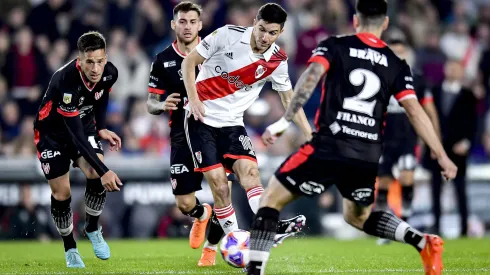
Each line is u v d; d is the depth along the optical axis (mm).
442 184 47344
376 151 20203
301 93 19906
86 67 25016
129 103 58438
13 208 47500
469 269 25328
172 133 28641
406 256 31250
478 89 65312
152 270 25328
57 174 26234
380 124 20359
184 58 27328
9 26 63906
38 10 64438
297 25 68500
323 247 38406
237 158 25281
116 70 27172
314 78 19891
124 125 56062
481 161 57344
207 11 65688
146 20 66062
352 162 19953
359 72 20172
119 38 62500
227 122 25875
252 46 25250
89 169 26766
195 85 25281
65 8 65750
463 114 47125
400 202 43781
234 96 25922
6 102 57031
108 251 28266
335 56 20203
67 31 63781
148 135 55906
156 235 48781
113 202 48469
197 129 25750
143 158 49469
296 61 65000
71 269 25703
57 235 48156
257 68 25562
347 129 20016
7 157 49750
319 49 20219
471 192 52531
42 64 60719
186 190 28391
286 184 20156
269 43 24500
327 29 68000
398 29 69125
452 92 47312
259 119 56531
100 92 27016
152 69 29297
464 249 35281
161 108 28062
